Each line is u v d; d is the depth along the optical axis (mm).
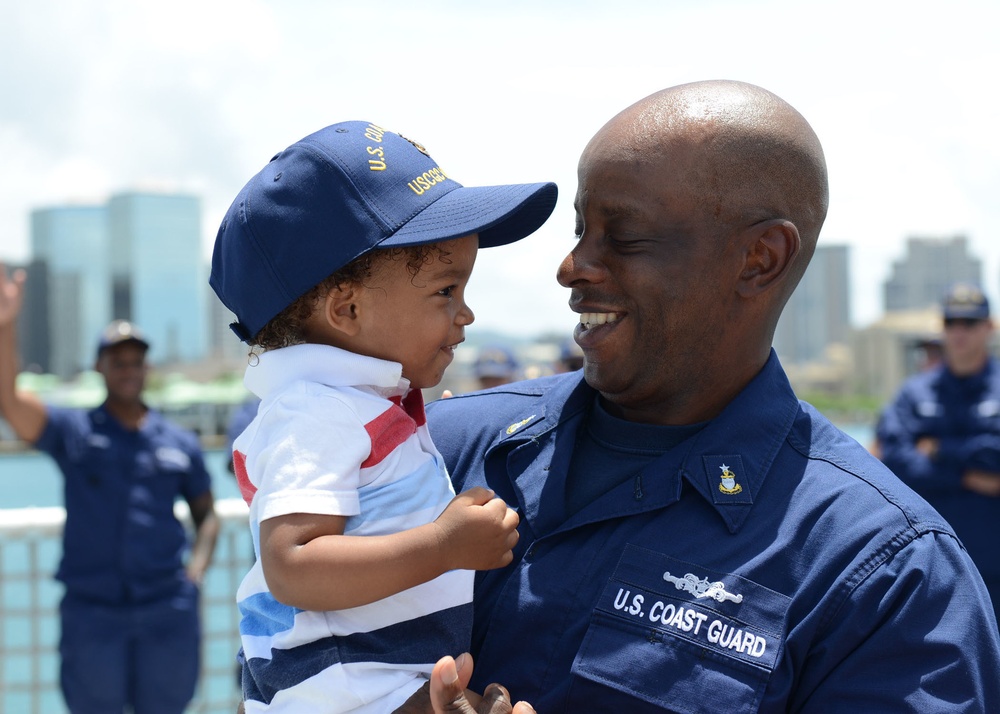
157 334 167000
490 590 1597
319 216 1464
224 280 1558
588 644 1451
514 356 7320
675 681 1398
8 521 5066
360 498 1417
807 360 129625
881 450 5594
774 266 1571
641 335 1580
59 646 4984
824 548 1438
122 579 4961
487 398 1870
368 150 1505
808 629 1396
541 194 1648
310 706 1388
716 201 1535
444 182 1561
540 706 1468
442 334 1525
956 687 1348
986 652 1390
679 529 1501
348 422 1408
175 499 5164
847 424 87812
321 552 1320
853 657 1385
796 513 1474
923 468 5324
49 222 164000
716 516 1498
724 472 1516
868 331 104188
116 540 4965
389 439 1450
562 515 1601
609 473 1637
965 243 132750
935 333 8086
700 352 1587
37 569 5098
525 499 1631
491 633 1550
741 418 1564
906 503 1466
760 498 1503
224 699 5410
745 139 1547
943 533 1446
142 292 166125
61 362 155875
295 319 1517
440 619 1455
